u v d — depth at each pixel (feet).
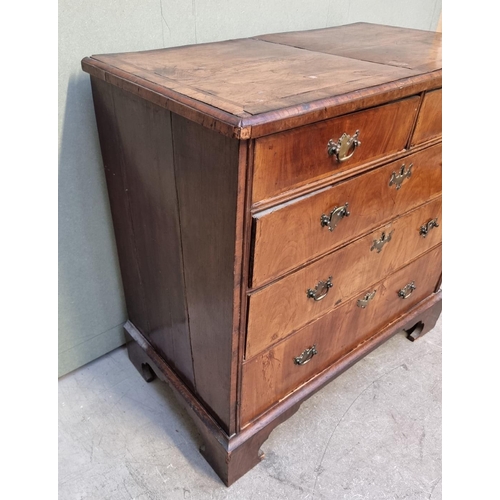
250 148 2.07
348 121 2.45
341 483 3.58
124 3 3.14
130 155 3.00
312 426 4.01
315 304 3.16
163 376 3.88
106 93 2.94
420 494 3.54
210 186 2.33
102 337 4.48
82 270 3.99
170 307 3.40
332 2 4.43
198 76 2.58
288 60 3.02
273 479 3.58
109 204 3.80
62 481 3.48
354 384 4.44
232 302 2.57
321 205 2.62
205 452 3.62
